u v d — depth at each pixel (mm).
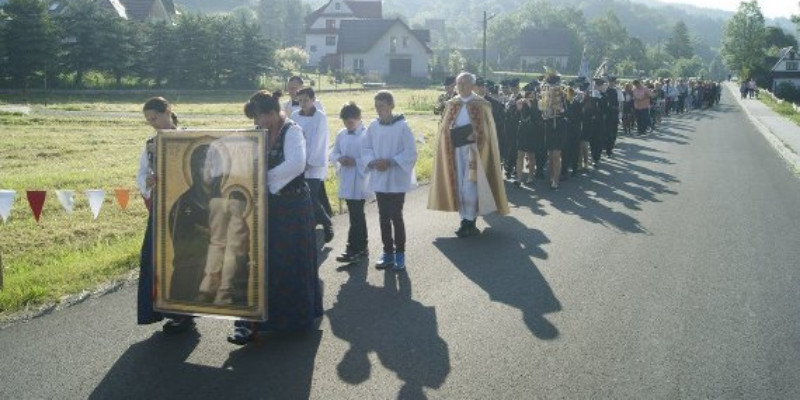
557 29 118188
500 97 13711
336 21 87625
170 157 5145
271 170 5113
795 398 4438
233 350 5184
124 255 7402
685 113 39250
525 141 12680
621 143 20953
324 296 6398
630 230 9148
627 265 7449
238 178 5055
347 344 5277
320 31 87000
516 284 6754
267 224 5070
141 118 27156
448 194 8781
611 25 124312
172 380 4672
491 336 5426
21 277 6750
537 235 8820
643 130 23875
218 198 5094
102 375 4734
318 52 87625
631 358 5023
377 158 7227
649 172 14914
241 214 5070
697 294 6484
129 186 12500
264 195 5027
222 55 49500
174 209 5164
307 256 5383
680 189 12703
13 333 5438
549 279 6922
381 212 7258
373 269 7293
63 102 35094
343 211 10266
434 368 4848
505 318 5820
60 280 6672
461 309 6035
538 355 5066
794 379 4707
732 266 7461
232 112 31391
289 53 78625
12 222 9492
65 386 4566
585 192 12164
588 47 119438
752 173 15258
